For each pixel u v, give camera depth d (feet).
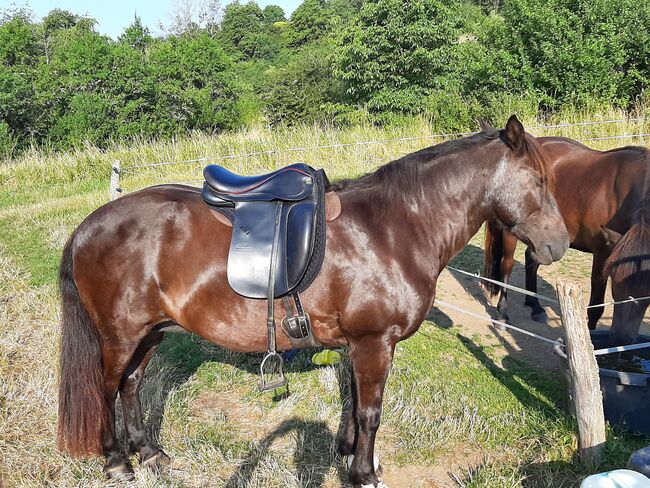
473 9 74.33
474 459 9.75
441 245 8.45
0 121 48.65
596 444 8.99
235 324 8.00
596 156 14.65
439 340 14.23
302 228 7.71
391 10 47.88
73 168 37.06
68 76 52.13
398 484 9.23
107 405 8.61
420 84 50.08
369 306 7.82
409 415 10.79
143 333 8.39
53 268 19.52
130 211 8.14
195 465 9.54
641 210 11.12
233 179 8.29
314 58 63.72
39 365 12.39
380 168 8.63
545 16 40.22
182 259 7.94
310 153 34.96
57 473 9.22
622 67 40.04
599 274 13.99
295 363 12.85
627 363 11.27
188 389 11.85
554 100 39.42
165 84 55.11
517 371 12.68
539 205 8.31
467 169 8.39
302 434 10.25
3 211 28.89
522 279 18.99
